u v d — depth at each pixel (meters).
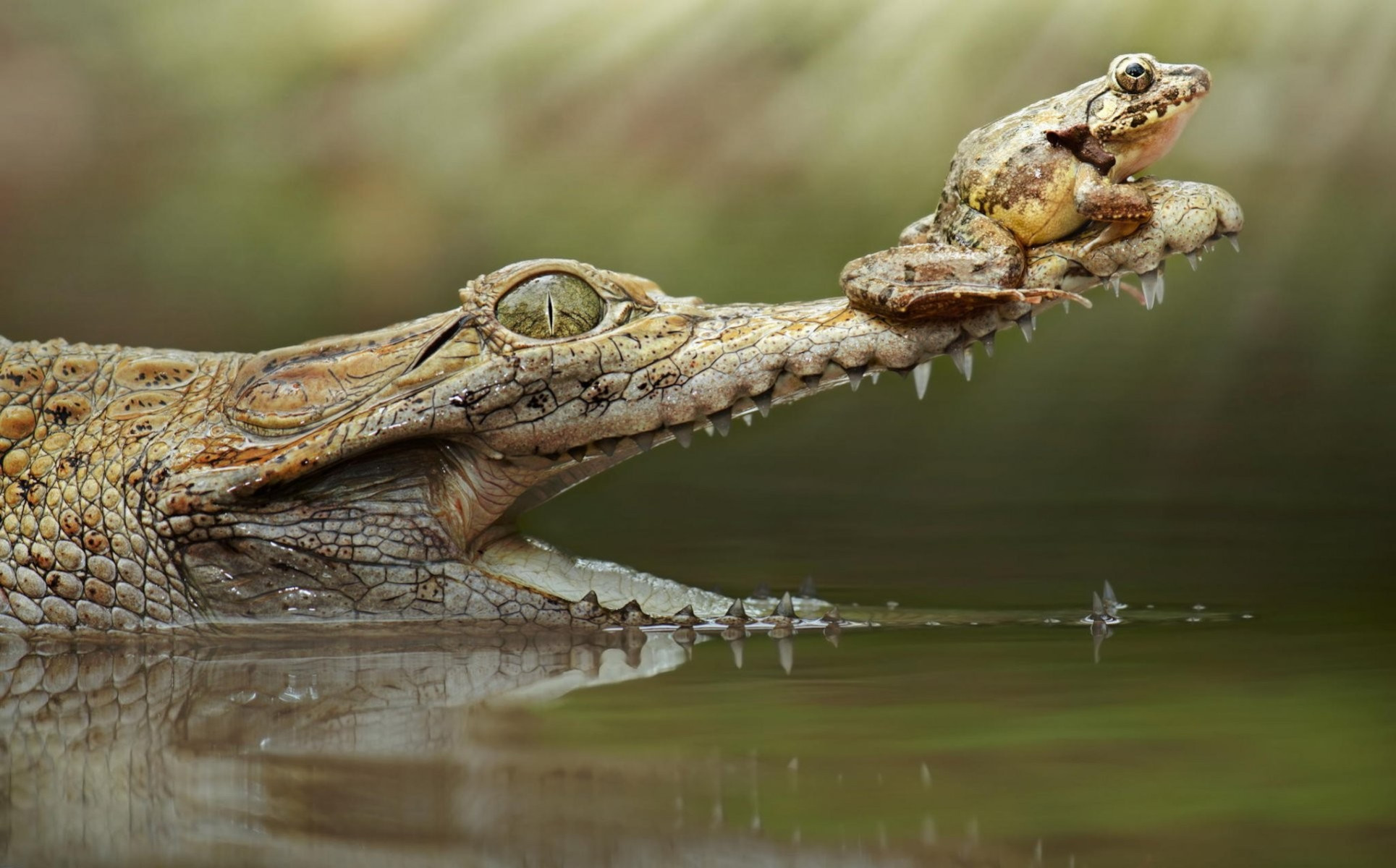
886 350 6.22
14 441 7.11
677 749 3.99
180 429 6.91
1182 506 10.45
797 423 17.05
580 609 6.61
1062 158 6.18
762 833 3.12
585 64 30.02
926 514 10.71
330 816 3.40
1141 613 6.55
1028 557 8.58
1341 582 7.39
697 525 10.52
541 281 6.65
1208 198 6.21
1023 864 2.87
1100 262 6.21
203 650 6.32
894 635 6.13
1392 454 12.59
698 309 6.67
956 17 30.70
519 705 4.75
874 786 3.49
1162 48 30.50
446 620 6.65
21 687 5.46
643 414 6.45
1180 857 2.89
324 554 6.61
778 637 6.20
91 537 6.83
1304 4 30.19
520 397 6.49
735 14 30.53
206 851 3.15
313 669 5.68
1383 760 3.67
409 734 4.33
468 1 29.52
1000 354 20.95
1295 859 2.87
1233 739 3.92
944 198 6.58
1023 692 4.71
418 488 6.69
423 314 24.03
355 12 29.33
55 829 3.37
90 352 7.51
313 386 6.74
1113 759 3.72
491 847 3.09
